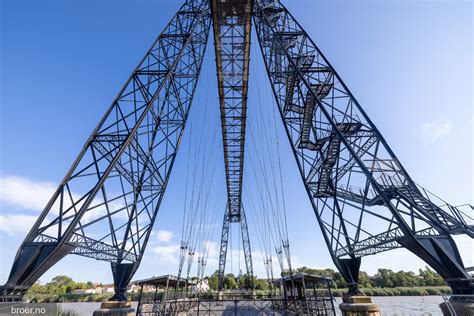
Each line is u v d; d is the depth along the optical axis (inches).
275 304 970.1
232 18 781.3
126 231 732.0
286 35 878.4
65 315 944.9
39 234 521.7
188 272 818.2
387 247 633.0
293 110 920.3
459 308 486.6
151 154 773.3
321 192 843.4
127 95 724.0
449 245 548.4
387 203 580.4
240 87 877.2
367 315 633.6
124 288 690.8
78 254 580.4
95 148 637.3
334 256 748.0
